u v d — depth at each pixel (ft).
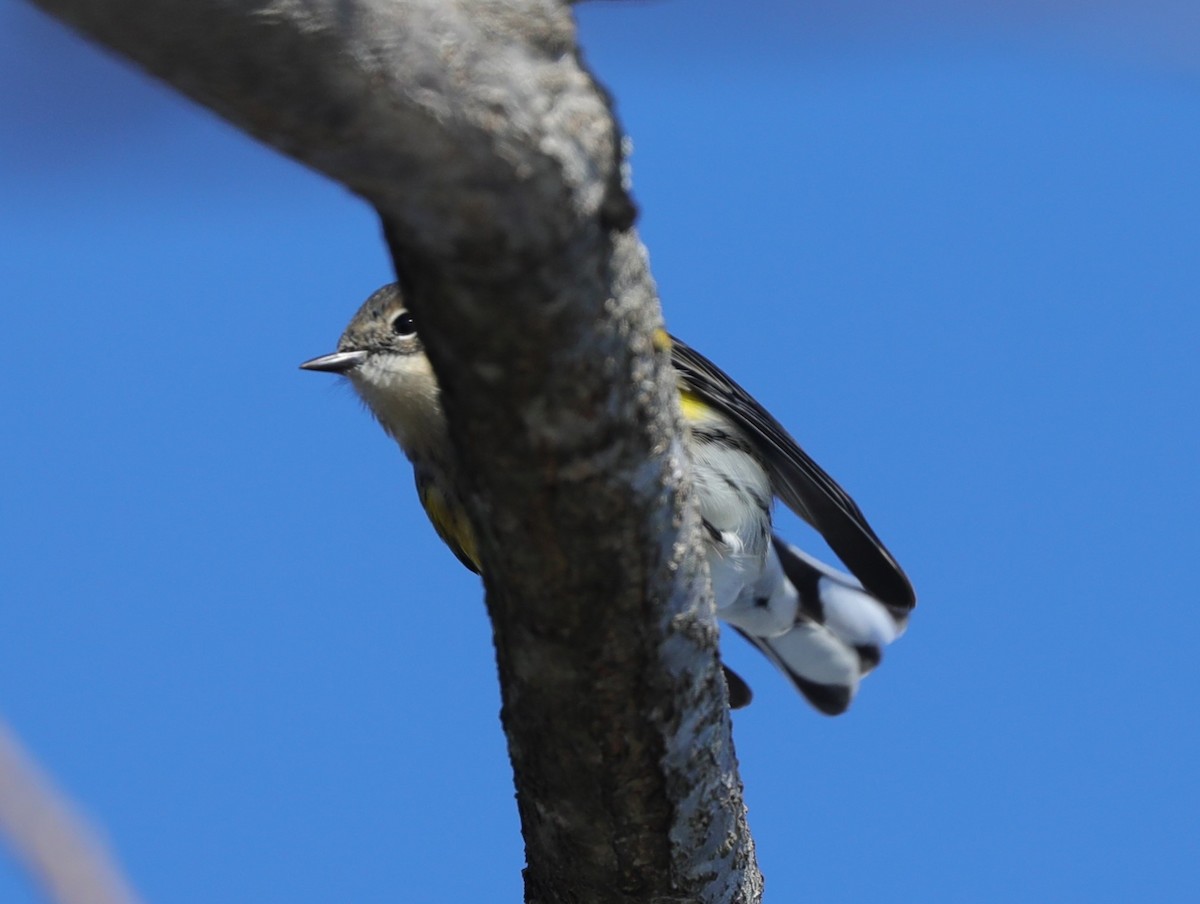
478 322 5.32
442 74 4.49
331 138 4.37
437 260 5.11
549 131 4.85
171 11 3.68
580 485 5.88
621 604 6.36
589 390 5.62
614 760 6.93
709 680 6.96
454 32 4.53
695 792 7.22
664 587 6.41
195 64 3.87
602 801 7.12
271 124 4.24
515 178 4.83
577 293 5.32
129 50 3.71
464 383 5.59
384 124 4.42
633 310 5.68
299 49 4.05
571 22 4.92
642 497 6.05
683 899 7.51
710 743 7.13
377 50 4.27
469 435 5.80
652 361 5.86
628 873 7.41
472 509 6.22
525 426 5.68
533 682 6.73
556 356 5.46
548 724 6.89
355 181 4.63
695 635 6.70
